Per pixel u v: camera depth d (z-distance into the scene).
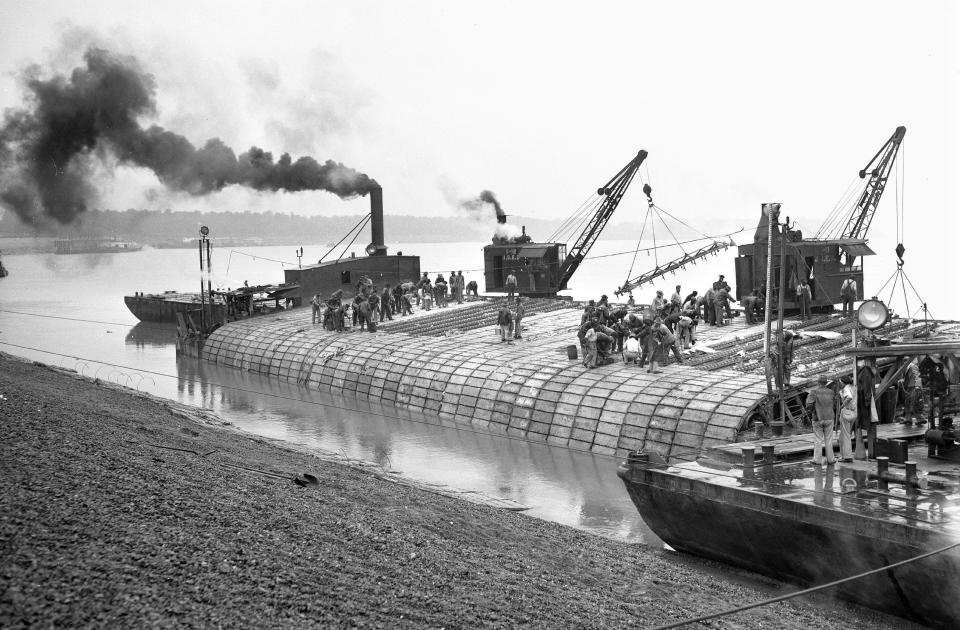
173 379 58.22
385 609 13.98
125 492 17.36
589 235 71.19
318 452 34.72
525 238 73.81
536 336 52.16
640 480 22.64
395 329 59.28
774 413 33.31
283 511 18.47
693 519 21.56
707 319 52.50
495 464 34.38
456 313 63.56
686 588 18.83
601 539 23.17
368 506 21.55
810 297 51.59
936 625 17.42
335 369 53.84
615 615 15.84
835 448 23.86
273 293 74.38
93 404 31.38
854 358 22.72
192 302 85.69
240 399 50.28
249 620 12.73
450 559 17.42
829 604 19.05
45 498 16.17
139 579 13.43
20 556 13.50
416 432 40.84
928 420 26.69
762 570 20.88
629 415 35.94
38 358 65.88
